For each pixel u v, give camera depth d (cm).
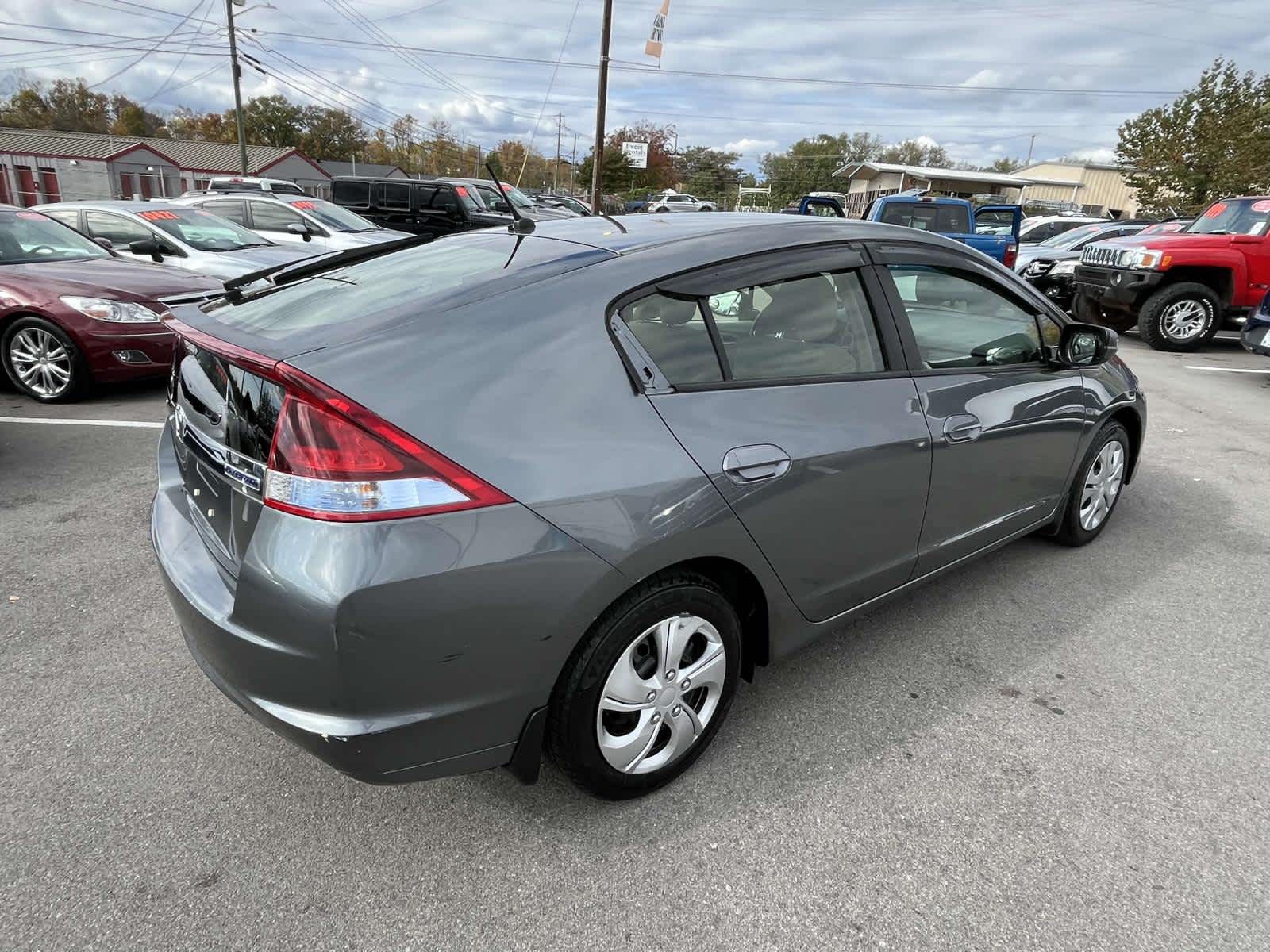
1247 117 2295
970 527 310
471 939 183
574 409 193
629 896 196
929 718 268
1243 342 858
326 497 169
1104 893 199
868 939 185
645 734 217
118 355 613
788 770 242
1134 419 407
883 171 4916
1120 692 285
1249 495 490
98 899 190
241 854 205
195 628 196
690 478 204
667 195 3847
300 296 227
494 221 1689
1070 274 1270
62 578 345
